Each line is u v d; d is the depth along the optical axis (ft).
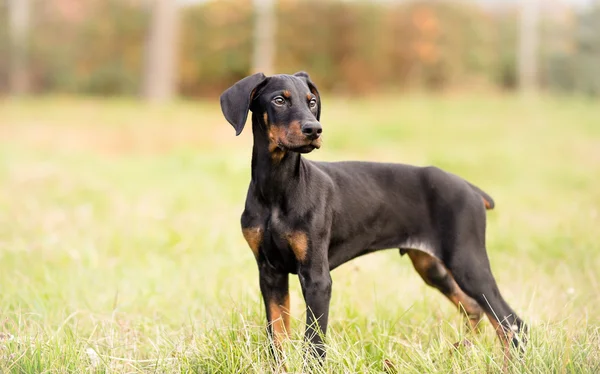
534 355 14.23
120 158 56.90
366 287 20.75
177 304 20.52
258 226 15.24
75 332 17.61
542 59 151.23
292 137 14.23
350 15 140.97
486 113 92.22
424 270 18.28
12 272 22.89
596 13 151.23
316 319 14.79
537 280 21.76
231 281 21.70
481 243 16.49
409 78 148.25
